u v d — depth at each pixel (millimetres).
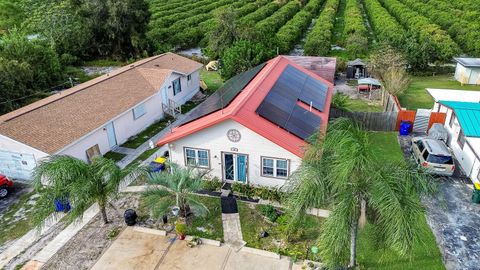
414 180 10648
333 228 10156
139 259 14758
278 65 26281
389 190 9898
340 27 64938
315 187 10586
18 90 31594
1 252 15406
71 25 47688
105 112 24047
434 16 59969
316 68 33500
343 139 10570
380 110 31078
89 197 14844
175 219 17094
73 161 14859
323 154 11219
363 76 39125
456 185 19625
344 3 90062
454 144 22875
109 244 15625
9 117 21562
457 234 16031
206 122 18344
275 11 75062
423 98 33781
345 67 40188
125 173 15766
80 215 14875
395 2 73812
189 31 55156
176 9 75562
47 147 19578
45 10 50188
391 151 23609
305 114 20672
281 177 18406
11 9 63312
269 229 16219
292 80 24688
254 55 34375
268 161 18203
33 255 15164
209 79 40250
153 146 23938
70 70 42500
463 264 14391
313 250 13805
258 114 18516
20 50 35375
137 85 28375
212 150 18875
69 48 47844
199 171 18297
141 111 27172
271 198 18109
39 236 16297
